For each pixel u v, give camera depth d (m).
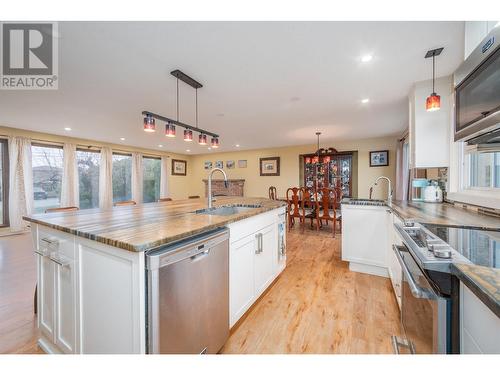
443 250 0.84
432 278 0.86
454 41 1.73
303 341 1.54
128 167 6.70
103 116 3.60
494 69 1.11
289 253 3.42
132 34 1.62
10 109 3.22
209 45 1.77
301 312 1.88
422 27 1.57
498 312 0.50
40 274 1.49
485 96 1.18
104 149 5.91
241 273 1.72
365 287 2.32
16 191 4.40
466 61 1.39
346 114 3.64
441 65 2.10
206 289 1.28
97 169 5.89
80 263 1.19
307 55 1.93
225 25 1.54
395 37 1.68
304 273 2.69
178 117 3.65
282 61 2.02
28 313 1.87
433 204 2.35
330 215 4.86
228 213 2.55
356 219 2.69
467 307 0.72
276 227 2.48
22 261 3.02
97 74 2.22
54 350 1.40
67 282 1.27
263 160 7.42
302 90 2.67
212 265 1.33
